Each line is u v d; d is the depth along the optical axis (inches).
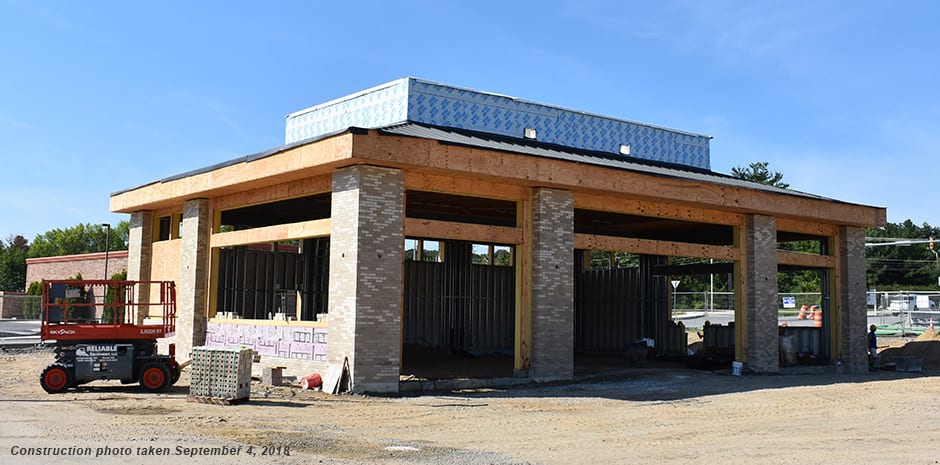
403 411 636.7
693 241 1418.6
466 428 554.9
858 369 1170.6
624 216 1187.3
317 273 1075.9
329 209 1091.3
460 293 1259.8
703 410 674.8
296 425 546.0
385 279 751.1
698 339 1648.6
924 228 4200.3
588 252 1472.7
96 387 758.5
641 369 1043.9
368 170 746.2
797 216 1091.3
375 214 747.4
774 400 753.6
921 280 3435.0
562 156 911.7
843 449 483.8
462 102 1059.9
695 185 967.6
